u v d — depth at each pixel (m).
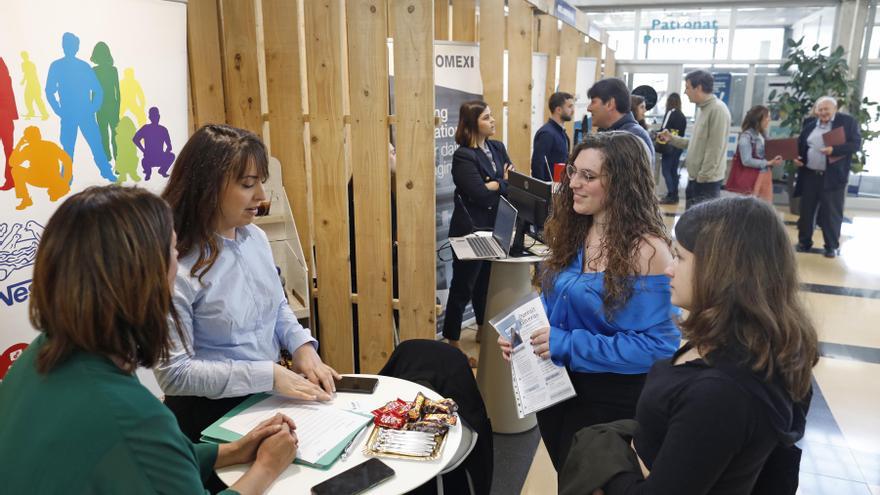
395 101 2.68
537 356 1.60
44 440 0.78
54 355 0.82
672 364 1.00
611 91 3.07
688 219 0.97
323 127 2.83
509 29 4.01
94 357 0.84
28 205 1.96
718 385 0.85
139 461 0.81
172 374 1.38
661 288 1.45
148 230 0.87
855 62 7.24
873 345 3.61
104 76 2.15
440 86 3.55
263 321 1.60
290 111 2.88
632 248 1.46
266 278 1.59
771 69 7.97
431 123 2.65
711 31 8.12
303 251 3.04
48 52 1.97
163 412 0.86
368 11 2.62
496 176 3.54
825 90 6.71
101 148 2.17
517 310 1.76
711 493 0.89
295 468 1.25
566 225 1.67
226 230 1.50
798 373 0.86
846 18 7.29
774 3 7.66
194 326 1.46
